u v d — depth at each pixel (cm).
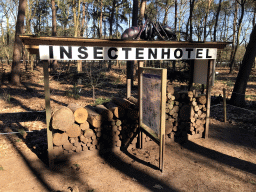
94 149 504
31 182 395
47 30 3212
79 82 1684
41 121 757
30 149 530
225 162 474
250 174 424
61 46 417
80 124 477
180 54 526
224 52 3023
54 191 369
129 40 457
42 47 405
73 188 356
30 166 452
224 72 2683
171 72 1363
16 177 410
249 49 917
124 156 503
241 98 962
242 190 372
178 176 418
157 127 434
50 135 438
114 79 1878
